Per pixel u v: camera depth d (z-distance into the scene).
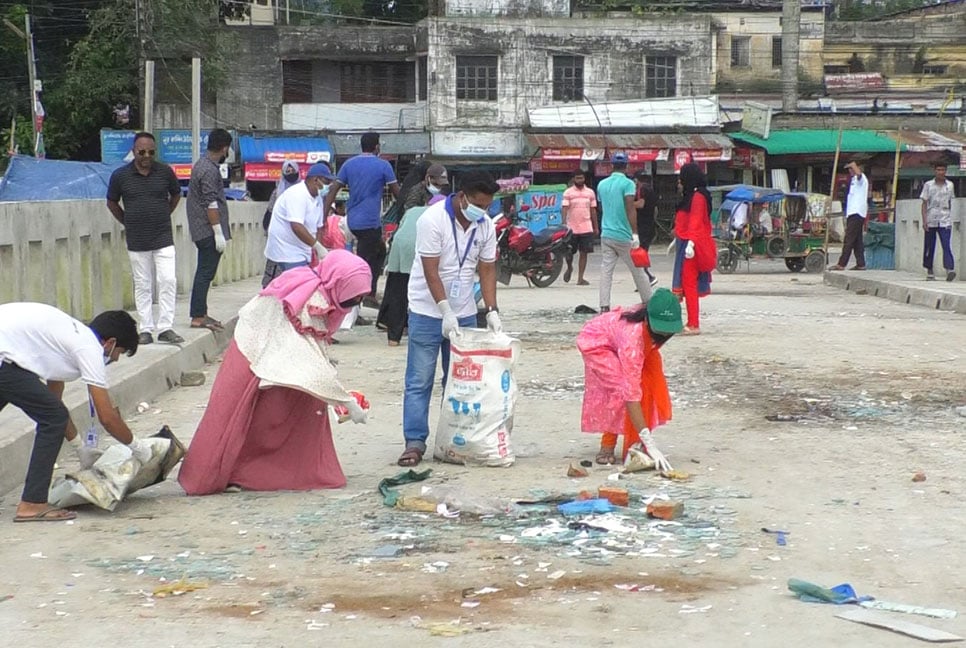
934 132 41.94
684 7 46.03
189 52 40.53
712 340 13.25
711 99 41.34
